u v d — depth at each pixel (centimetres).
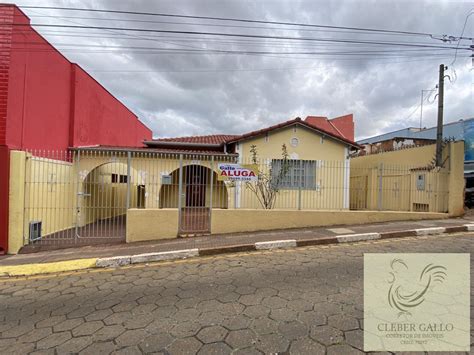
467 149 2031
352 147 1263
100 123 1344
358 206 1430
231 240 715
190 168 1147
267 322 318
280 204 1137
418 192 1130
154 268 539
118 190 1287
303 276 462
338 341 280
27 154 736
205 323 320
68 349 279
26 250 706
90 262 566
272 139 1195
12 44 734
